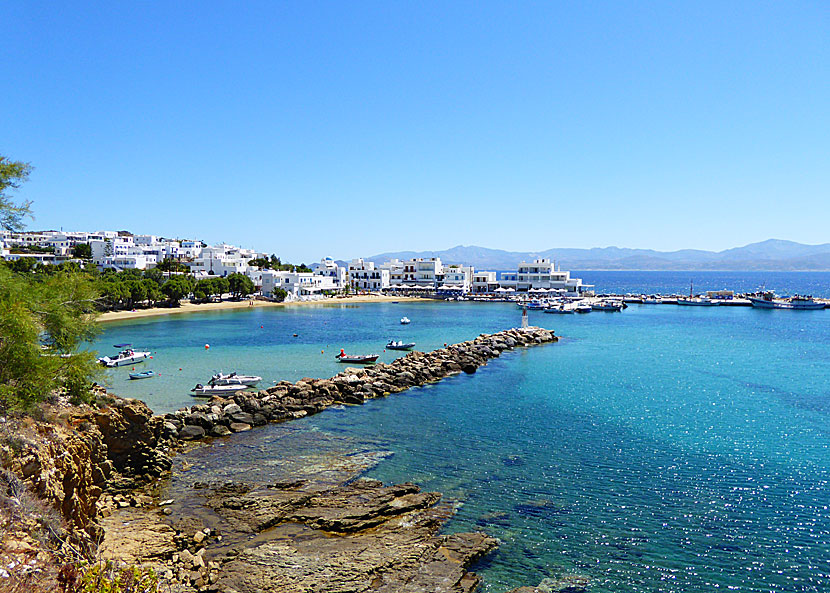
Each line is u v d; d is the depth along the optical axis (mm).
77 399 28688
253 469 37469
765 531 29219
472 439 44375
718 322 146875
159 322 138125
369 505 30672
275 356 89250
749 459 39656
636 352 93875
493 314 170750
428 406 55938
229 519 29094
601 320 153750
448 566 24844
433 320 151875
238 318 151500
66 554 17188
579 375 73125
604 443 43312
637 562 26141
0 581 14172
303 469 37469
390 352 95562
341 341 108250
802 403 56500
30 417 24578
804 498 33156
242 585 22844
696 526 29656
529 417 51250
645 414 52156
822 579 24938
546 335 109812
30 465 20484
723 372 74562
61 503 21344
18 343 22594
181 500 31859
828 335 116750
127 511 30047
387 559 25188
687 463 38812
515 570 25234
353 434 46000
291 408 52938
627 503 32312
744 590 24109
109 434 33406
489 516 30406
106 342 103062
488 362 84375
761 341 107438
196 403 57406
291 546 26250
